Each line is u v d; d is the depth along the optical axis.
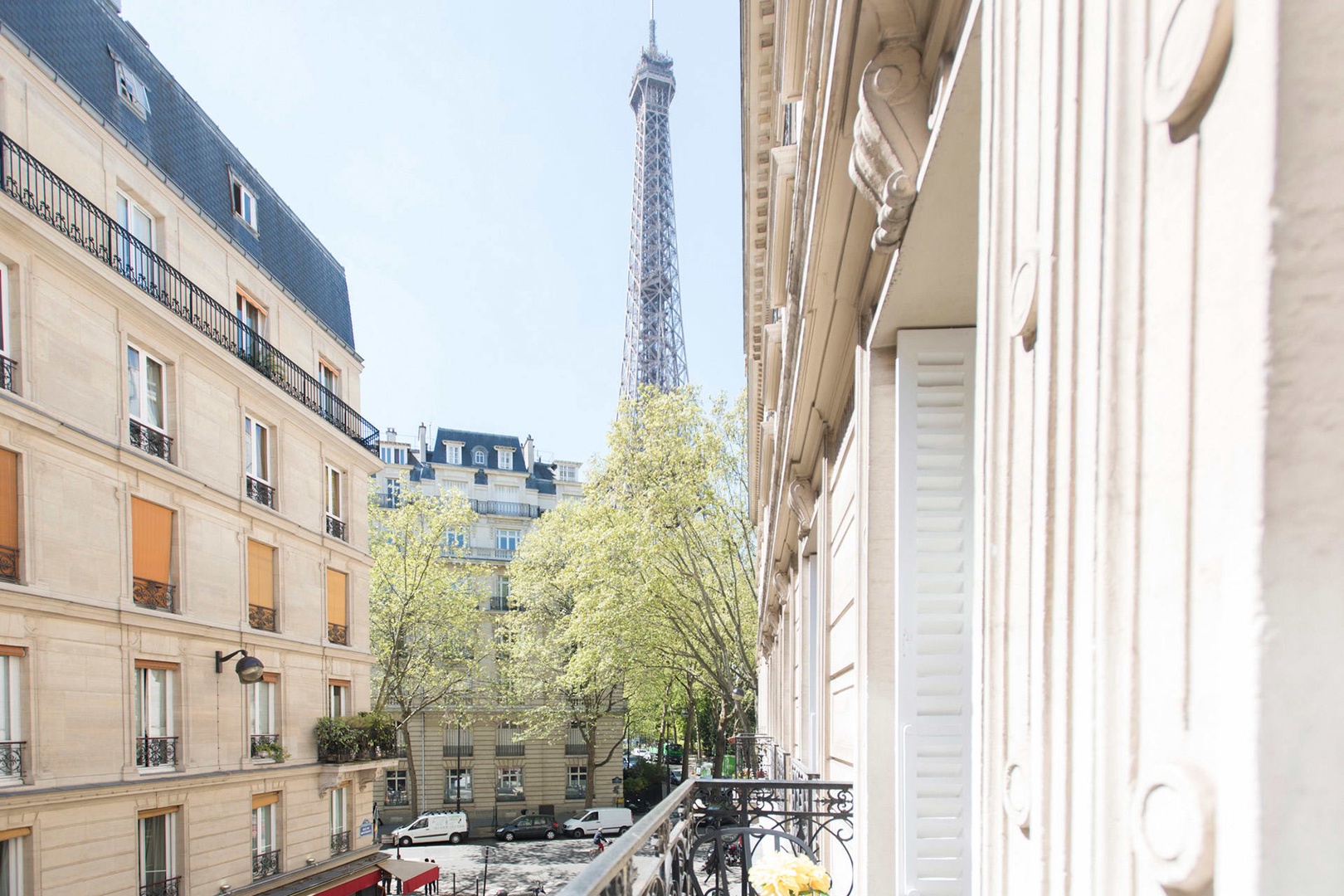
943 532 3.46
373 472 22.81
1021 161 1.33
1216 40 0.75
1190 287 0.81
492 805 45.09
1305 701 0.64
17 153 11.73
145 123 15.04
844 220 3.62
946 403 3.51
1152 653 0.86
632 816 42.84
